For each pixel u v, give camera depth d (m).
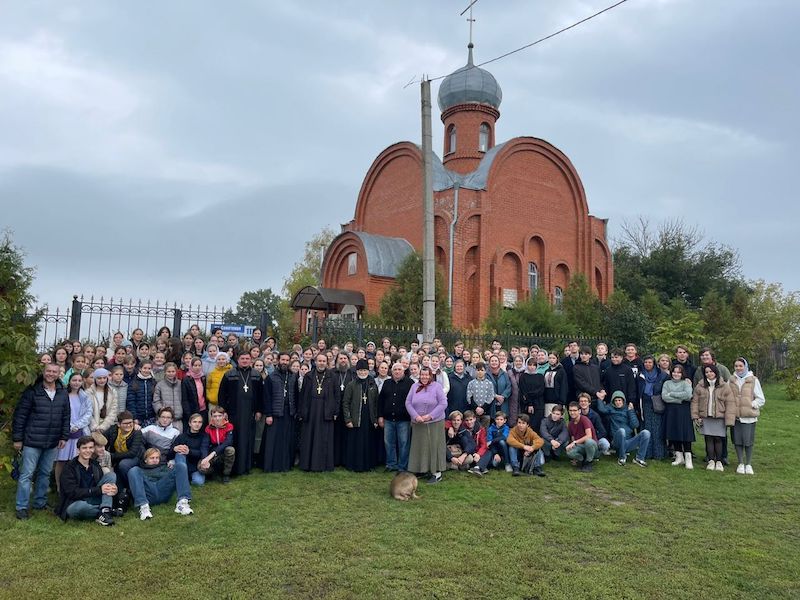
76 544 6.41
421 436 9.41
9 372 7.58
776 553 6.32
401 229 30.48
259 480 9.30
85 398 8.20
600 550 6.34
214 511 7.63
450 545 6.42
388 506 7.93
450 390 11.00
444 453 9.55
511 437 10.08
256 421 9.98
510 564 5.89
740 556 6.21
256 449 9.93
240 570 5.66
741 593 5.35
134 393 8.99
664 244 45.28
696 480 9.58
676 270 42.72
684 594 5.30
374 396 10.40
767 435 13.28
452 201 27.06
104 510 7.12
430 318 12.84
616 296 24.02
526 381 11.23
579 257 31.08
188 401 9.28
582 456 10.30
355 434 10.16
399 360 11.12
